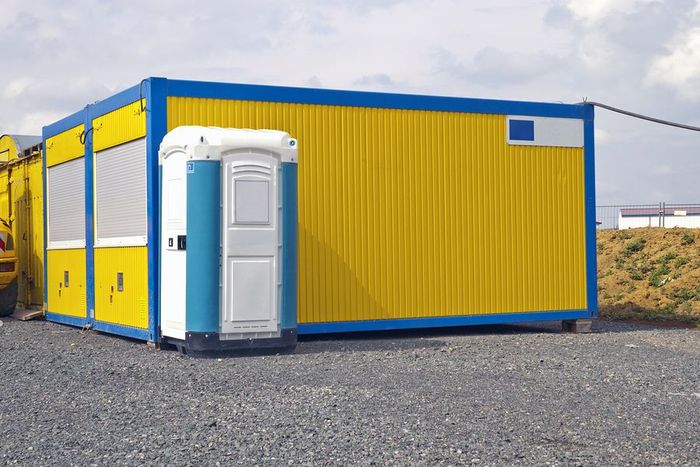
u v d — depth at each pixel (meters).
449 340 15.08
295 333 12.98
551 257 16.81
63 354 12.83
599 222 36.09
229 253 12.54
